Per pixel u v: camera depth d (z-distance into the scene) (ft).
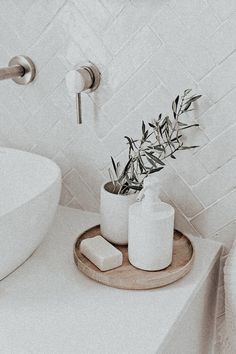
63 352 2.79
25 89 4.43
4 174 4.31
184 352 3.39
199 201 3.97
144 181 3.39
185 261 3.61
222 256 4.02
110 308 3.18
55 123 4.40
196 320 3.59
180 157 3.92
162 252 3.43
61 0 4.01
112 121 4.11
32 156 4.19
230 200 3.87
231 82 3.60
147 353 2.80
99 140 4.23
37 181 4.05
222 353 3.93
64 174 4.50
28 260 3.67
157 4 3.66
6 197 4.24
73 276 3.51
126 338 2.92
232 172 3.80
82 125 4.26
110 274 3.41
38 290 3.34
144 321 3.07
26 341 2.87
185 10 3.59
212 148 3.80
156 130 3.70
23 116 4.53
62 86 4.25
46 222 3.53
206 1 3.51
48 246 3.87
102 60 4.00
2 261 3.16
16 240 3.18
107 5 3.84
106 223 3.76
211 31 3.56
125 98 4.00
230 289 3.55
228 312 3.59
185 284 3.45
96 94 4.10
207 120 3.75
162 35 3.71
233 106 3.64
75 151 4.38
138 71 3.88
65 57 4.15
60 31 4.10
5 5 4.26
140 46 3.82
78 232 4.09
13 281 3.43
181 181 3.98
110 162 4.24
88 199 4.47
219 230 3.98
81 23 3.99
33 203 3.25
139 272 3.45
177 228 4.12
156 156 4.00
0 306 3.17
